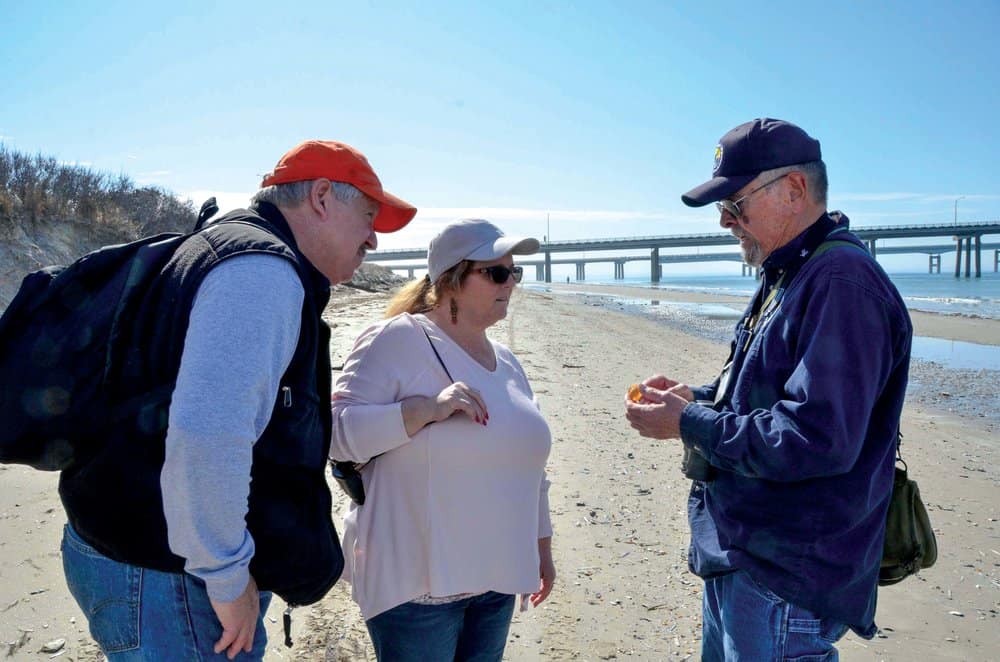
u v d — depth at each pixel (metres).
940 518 5.73
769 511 2.11
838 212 2.29
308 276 1.76
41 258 14.30
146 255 1.70
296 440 1.78
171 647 1.72
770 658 2.13
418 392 2.40
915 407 11.05
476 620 2.51
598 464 6.54
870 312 1.97
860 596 2.10
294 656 3.19
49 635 3.21
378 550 2.37
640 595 4.12
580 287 77.94
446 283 2.51
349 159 1.98
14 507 4.57
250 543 1.62
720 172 2.30
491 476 2.37
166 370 1.63
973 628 3.97
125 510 1.63
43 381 1.60
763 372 2.15
